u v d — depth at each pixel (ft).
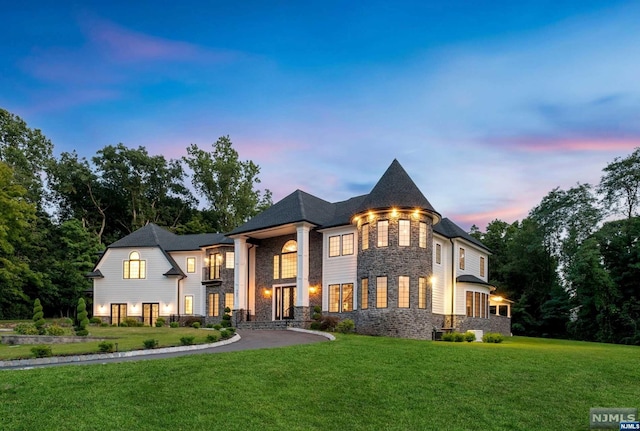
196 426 29.58
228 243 120.37
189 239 135.74
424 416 33.50
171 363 43.06
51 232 159.63
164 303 128.67
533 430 31.91
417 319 84.07
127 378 37.32
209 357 46.80
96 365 42.29
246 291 111.04
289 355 48.49
